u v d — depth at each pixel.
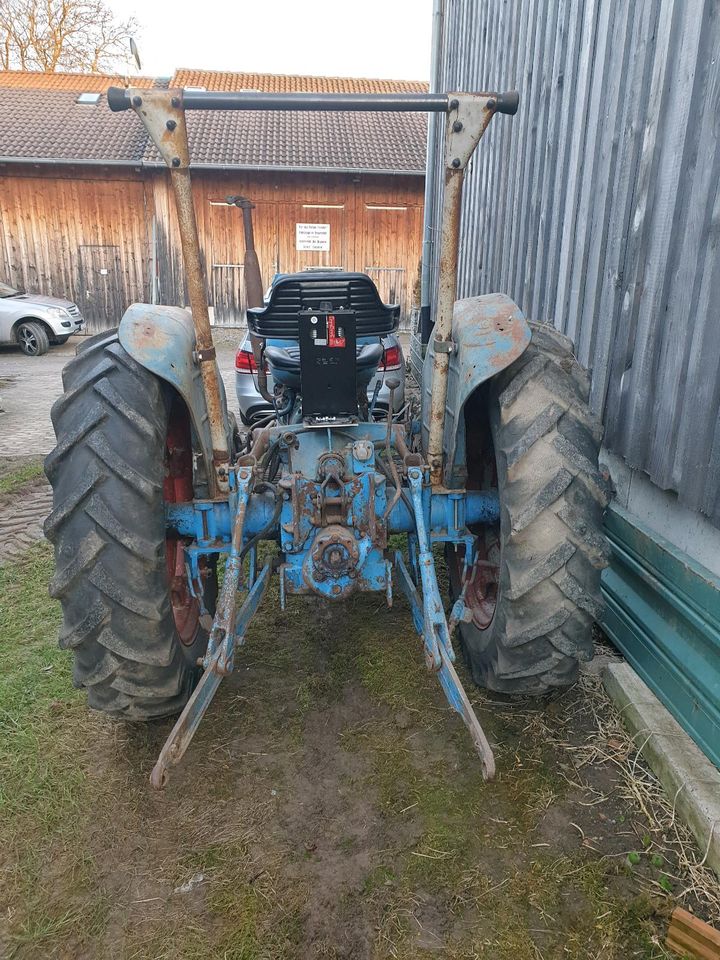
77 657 2.24
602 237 3.24
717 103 2.28
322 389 2.48
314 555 2.31
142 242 16.06
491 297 2.57
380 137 17.03
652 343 2.72
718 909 1.89
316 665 3.04
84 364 2.41
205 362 2.46
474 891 1.95
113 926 1.87
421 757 2.46
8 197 15.70
